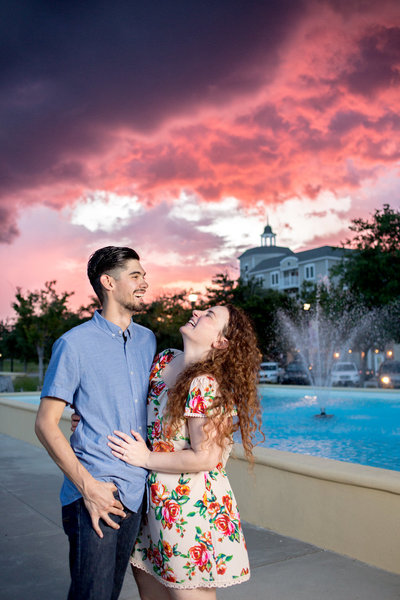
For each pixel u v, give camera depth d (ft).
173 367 7.14
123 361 6.89
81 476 6.25
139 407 6.94
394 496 10.64
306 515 12.49
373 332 84.84
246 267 213.05
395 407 42.29
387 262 78.13
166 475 6.63
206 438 6.38
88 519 6.38
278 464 13.07
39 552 12.23
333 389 52.01
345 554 11.57
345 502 11.61
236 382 6.74
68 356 6.50
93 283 7.22
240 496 14.33
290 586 10.11
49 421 6.38
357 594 9.75
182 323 97.76
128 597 9.98
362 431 32.48
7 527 13.98
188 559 6.41
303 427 34.17
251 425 7.08
